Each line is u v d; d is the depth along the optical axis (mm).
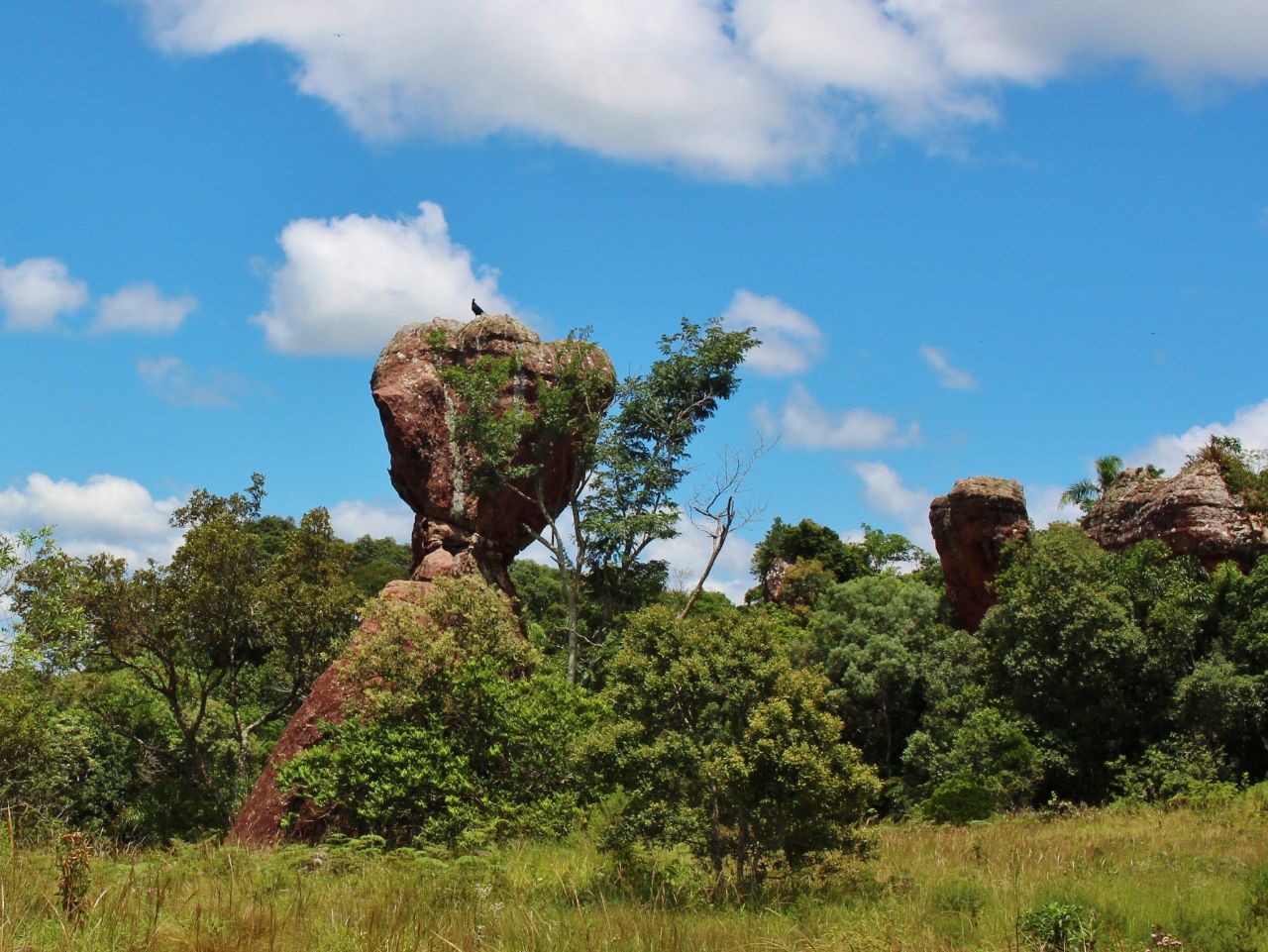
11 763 24625
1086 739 27172
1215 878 12266
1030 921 9680
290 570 32875
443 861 14422
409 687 20203
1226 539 31203
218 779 31250
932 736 30875
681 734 13242
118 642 29859
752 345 33531
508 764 19781
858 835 12867
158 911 9219
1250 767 25719
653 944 9445
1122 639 27328
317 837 20188
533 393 29125
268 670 33812
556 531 30531
